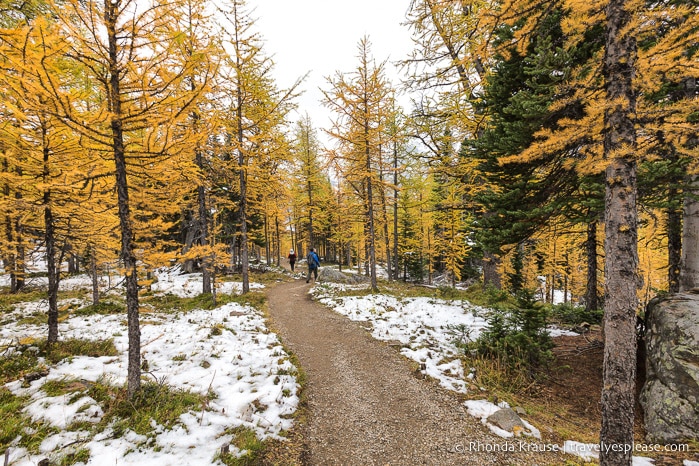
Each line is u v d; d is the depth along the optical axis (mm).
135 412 4719
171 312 11516
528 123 6777
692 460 4281
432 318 10492
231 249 23562
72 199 6246
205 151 11875
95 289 11555
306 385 6461
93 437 4176
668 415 5039
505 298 12156
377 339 8914
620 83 3529
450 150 12547
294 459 4246
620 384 3621
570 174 6969
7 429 4098
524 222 7879
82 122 4312
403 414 5438
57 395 5074
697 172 3934
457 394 5992
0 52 3570
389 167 15695
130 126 4715
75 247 7777
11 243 7609
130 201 5598
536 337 7266
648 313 6637
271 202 17031
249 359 7172
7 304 11703
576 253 21484
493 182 9406
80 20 4070
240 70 12555
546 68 6418
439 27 10609
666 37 3365
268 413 5238
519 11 4184
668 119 3498
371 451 4512
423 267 36688
